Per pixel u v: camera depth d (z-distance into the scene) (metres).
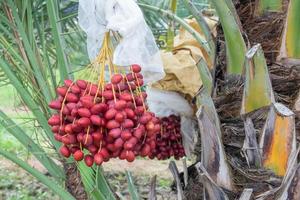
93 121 1.65
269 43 1.82
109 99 1.69
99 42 2.02
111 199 2.16
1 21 2.29
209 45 2.01
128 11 1.92
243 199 1.73
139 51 1.93
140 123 1.71
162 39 3.05
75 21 2.74
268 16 1.83
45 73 2.16
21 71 2.18
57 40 2.11
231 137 1.82
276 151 1.73
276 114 1.71
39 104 2.17
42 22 2.32
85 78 1.89
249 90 1.74
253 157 1.77
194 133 2.27
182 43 2.50
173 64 2.39
